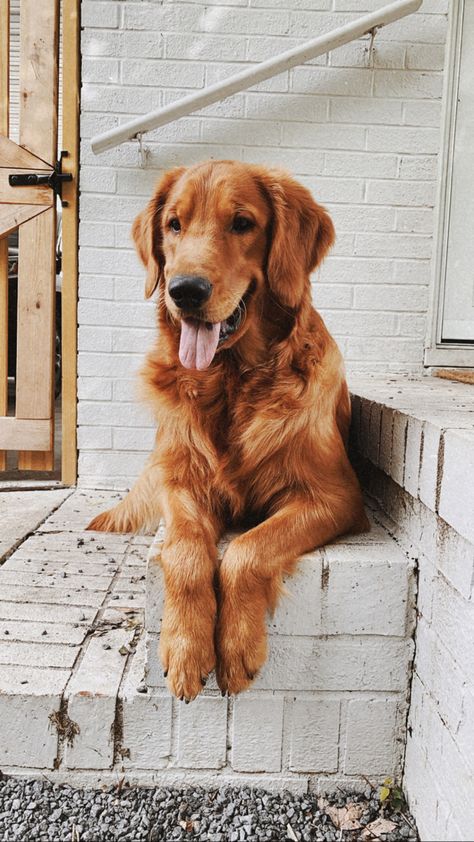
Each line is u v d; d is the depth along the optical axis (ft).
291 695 5.23
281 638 5.15
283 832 4.84
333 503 5.67
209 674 5.05
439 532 4.77
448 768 4.38
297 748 5.29
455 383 9.19
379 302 10.75
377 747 5.35
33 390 10.88
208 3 10.07
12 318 19.38
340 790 5.36
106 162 10.28
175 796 5.16
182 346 5.57
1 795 5.00
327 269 10.66
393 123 10.36
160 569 5.04
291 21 10.12
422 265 10.70
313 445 5.73
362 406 7.31
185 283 5.33
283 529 5.27
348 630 5.19
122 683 5.20
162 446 6.13
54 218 10.52
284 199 6.18
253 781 5.30
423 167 10.48
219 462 5.88
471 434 4.41
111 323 10.55
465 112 10.41
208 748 5.22
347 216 10.55
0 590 6.82
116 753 5.17
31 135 10.31
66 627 6.05
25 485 10.90
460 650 4.30
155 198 6.63
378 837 4.85
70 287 10.50
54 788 5.14
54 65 10.23
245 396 5.85
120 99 10.22
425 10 10.13
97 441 10.80
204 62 10.17
